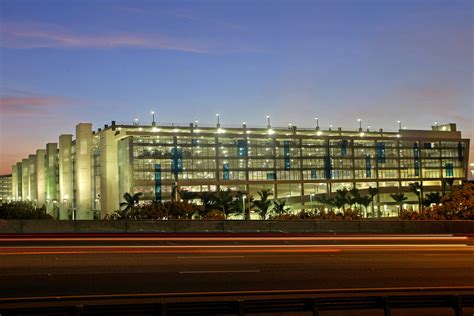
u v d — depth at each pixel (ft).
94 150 505.66
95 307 47.91
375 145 522.88
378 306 52.95
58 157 599.98
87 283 71.31
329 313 57.00
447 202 240.94
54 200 574.56
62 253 98.99
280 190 490.08
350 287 72.18
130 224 146.10
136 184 435.12
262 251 106.73
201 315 49.42
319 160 499.92
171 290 67.77
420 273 85.05
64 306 47.42
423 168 540.52
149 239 124.98
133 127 478.59
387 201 506.07
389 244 123.13
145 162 440.45
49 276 75.92
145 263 89.40
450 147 555.69
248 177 474.08
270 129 521.65
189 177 452.76
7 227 138.00
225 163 467.11
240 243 119.75
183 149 454.40
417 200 520.42
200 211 324.60
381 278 79.61
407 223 155.43
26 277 74.90
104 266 85.40
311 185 500.74
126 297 61.93
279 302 51.65
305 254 103.81
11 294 64.03
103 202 467.93
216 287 70.44
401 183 528.63
